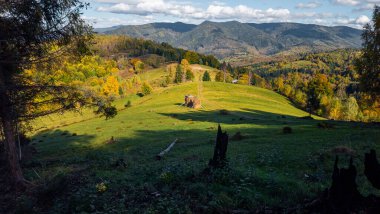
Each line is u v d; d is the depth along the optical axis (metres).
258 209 11.90
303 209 11.14
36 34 17.86
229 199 12.59
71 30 18.67
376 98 45.81
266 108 95.88
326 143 28.47
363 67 44.16
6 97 18.50
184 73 169.75
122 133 55.16
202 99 105.69
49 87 19.58
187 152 31.05
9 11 16.72
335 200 10.45
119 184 16.16
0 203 16.83
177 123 62.56
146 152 34.00
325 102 101.19
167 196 13.48
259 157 22.98
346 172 10.57
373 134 32.84
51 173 22.23
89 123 76.94
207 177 15.05
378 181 10.40
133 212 12.22
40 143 56.72
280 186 14.10
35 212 14.32
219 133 16.17
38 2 17.42
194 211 11.94
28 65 18.84
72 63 20.09
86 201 13.91
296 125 50.66
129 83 157.50
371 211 9.78
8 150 19.39
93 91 21.59
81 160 28.22
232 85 138.75
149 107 98.06
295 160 21.22
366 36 43.84
